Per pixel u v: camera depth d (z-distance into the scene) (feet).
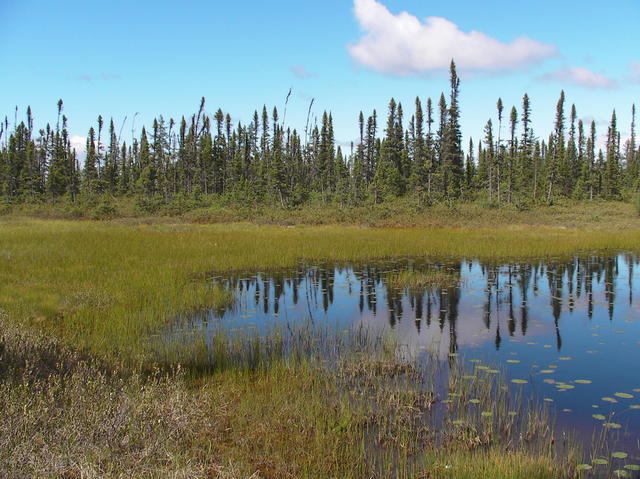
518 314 35.01
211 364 24.12
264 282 46.93
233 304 38.24
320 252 63.77
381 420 18.17
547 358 25.66
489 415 18.60
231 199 157.17
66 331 28.02
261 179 167.84
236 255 59.16
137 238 72.79
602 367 24.25
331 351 26.53
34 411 14.99
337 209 134.51
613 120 202.18
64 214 134.31
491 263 57.93
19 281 40.91
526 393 20.94
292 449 15.79
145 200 145.07
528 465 14.84
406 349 27.09
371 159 209.46
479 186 186.91
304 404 19.20
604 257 62.23
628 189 188.85
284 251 62.85
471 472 14.49
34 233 78.69
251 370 23.27
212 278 48.26
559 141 184.14
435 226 106.42
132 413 16.07
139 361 23.70
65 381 18.24
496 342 28.48
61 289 38.34
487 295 41.11
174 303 36.01
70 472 13.16
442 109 171.22
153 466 13.70
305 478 14.08
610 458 15.57
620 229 96.78
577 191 167.43
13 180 176.24
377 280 47.80
